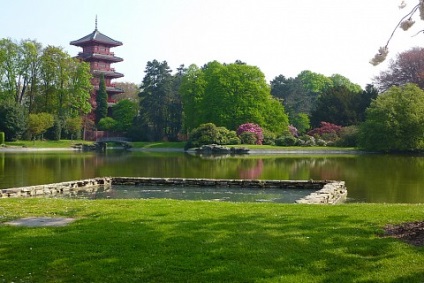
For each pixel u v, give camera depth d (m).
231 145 72.06
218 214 12.07
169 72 101.38
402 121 62.78
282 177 32.03
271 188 26.80
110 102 107.75
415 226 10.02
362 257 8.25
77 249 8.84
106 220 11.43
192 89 90.31
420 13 9.26
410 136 62.38
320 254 8.39
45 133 81.56
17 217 12.02
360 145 66.44
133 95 123.06
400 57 85.19
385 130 62.62
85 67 84.75
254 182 27.28
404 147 62.78
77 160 48.75
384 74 87.94
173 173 35.25
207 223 10.87
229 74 83.31
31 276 7.53
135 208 13.34
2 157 51.84
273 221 11.05
